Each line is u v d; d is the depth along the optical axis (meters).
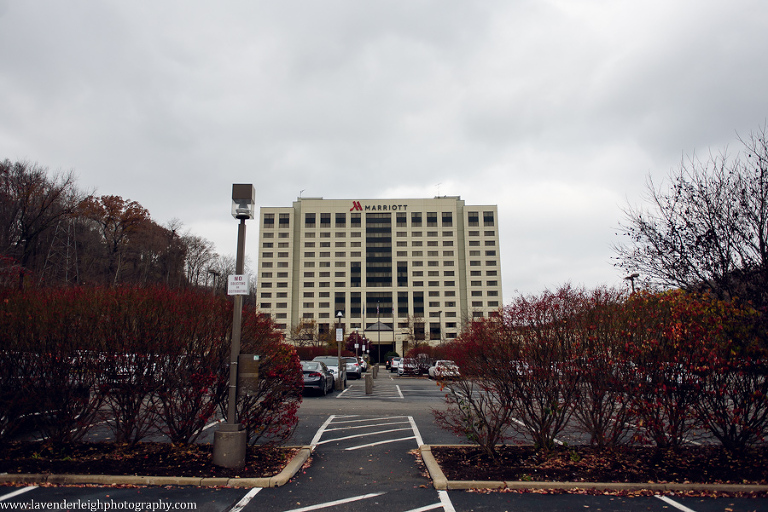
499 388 7.52
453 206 114.88
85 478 6.26
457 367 8.05
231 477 6.46
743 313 6.98
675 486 6.14
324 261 112.56
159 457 7.29
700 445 8.07
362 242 113.31
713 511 5.44
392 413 13.97
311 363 21.41
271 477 6.48
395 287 111.38
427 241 113.44
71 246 44.59
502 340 7.64
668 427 7.25
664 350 7.13
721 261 7.63
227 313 7.93
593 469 6.89
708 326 7.07
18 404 7.17
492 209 114.56
